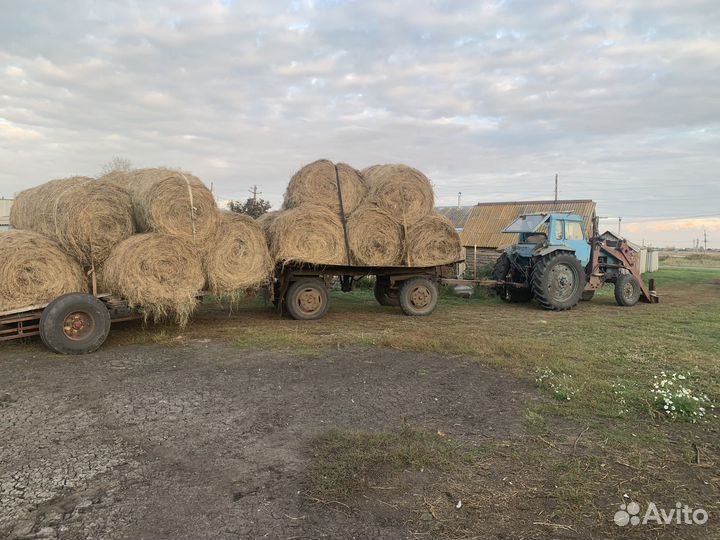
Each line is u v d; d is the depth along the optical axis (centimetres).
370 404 434
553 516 265
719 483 303
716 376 529
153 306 671
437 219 930
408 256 915
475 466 319
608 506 275
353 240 877
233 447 343
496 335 751
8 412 406
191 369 540
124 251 647
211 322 852
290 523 254
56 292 622
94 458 325
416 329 796
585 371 534
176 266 683
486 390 477
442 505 274
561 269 1079
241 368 546
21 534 241
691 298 1360
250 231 766
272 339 685
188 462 321
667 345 683
